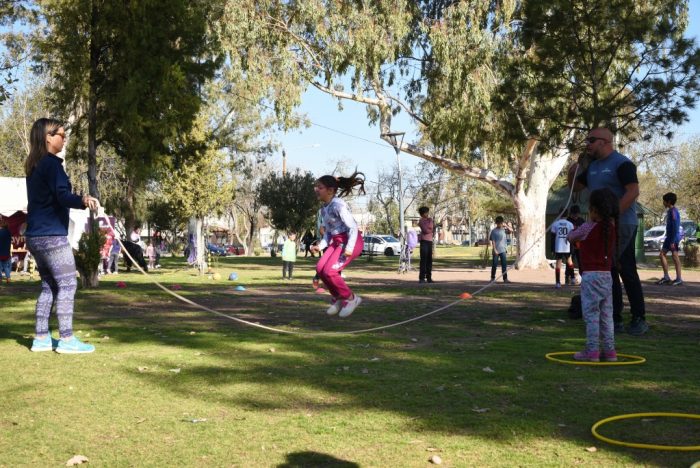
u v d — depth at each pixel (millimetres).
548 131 13414
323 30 27641
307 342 8414
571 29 12367
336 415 4961
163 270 34281
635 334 9039
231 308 12992
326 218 8547
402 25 27781
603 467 3850
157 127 18766
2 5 20859
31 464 3996
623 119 13172
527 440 4340
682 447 4078
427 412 5000
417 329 9664
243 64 28344
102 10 18375
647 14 12555
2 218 22062
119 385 5980
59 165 7531
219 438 4453
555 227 18703
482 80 26938
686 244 32531
